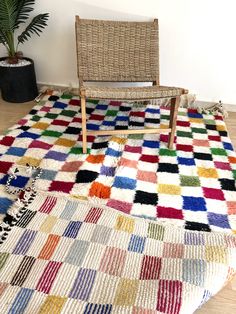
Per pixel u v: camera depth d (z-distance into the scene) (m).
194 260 1.12
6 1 1.91
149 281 1.06
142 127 1.97
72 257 1.14
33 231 1.24
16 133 1.85
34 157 1.66
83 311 0.97
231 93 2.24
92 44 1.99
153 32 2.00
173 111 1.67
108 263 1.13
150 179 1.55
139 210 1.36
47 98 2.29
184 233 1.26
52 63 2.40
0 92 2.39
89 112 2.14
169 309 0.95
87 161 1.63
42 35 2.29
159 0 2.00
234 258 1.13
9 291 1.02
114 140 1.82
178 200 1.43
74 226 1.27
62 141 1.81
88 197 1.42
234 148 1.85
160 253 1.17
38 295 1.01
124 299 1.00
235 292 1.10
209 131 1.97
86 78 2.02
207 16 2.00
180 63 2.20
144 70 2.05
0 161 1.62
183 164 1.66
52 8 2.17
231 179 1.57
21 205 1.34
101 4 2.10
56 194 1.41
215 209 1.39
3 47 2.38
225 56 2.11
